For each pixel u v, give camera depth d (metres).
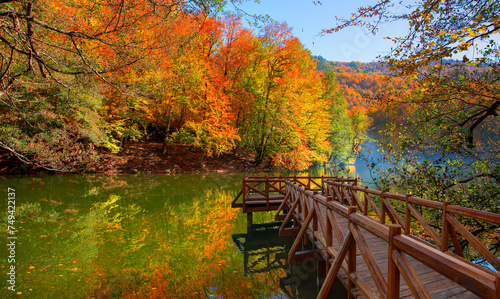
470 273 1.08
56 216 7.73
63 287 3.85
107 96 13.23
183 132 17.88
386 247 3.87
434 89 3.93
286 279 4.54
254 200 8.10
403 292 2.51
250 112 20.27
